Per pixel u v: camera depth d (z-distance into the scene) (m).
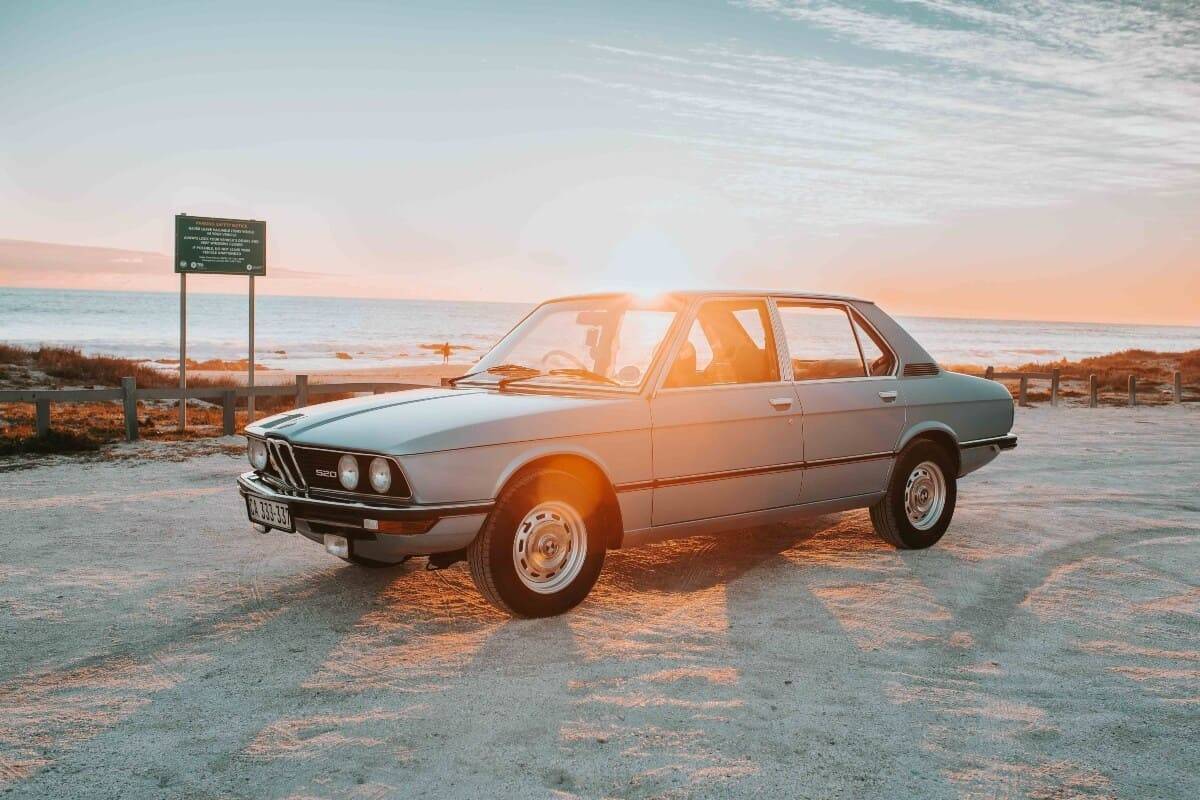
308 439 4.25
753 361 5.15
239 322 114.12
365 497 4.07
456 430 4.06
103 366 24.81
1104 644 4.22
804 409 5.20
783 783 2.83
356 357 53.56
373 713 3.34
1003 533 6.59
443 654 3.98
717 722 3.28
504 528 4.18
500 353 5.46
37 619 4.50
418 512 3.93
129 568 5.49
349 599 4.82
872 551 5.96
